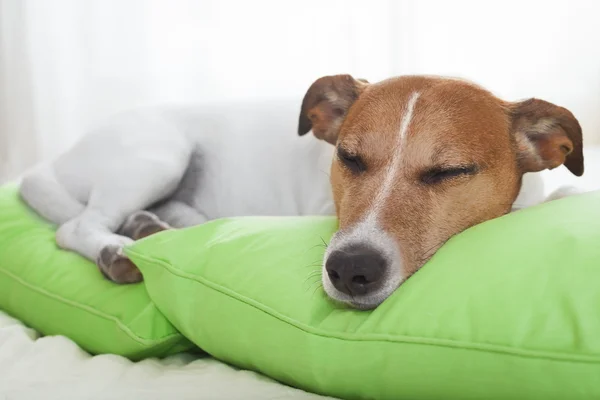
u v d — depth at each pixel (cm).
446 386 41
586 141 100
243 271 49
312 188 71
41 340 58
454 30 103
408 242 48
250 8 111
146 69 116
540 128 54
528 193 61
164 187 70
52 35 119
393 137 51
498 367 39
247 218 56
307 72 110
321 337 44
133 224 68
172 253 53
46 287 61
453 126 50
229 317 49
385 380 42
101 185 69
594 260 40
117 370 52
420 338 41
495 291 41
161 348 55
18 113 121
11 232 68
